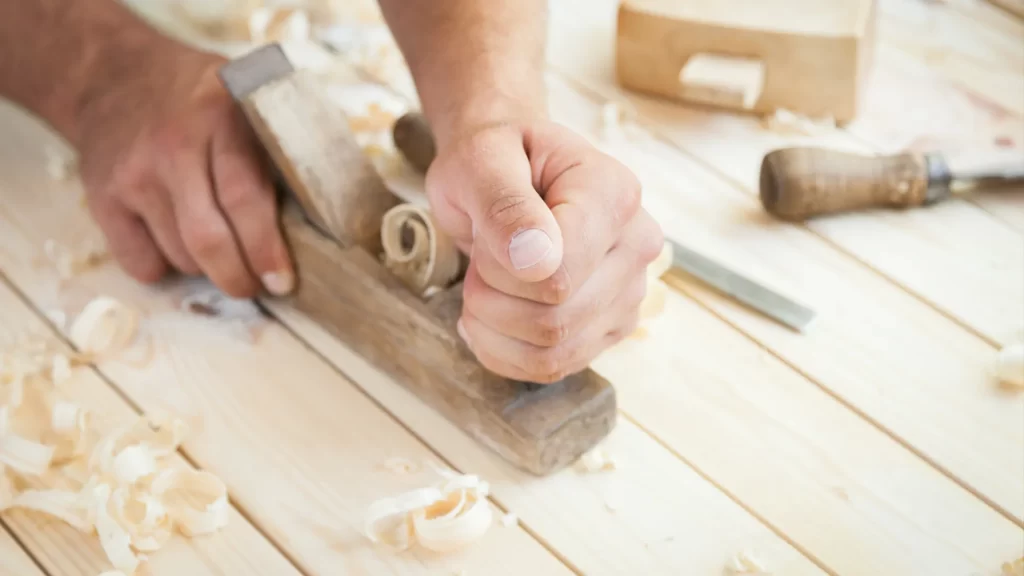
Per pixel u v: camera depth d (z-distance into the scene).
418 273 0.89
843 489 0.83
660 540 0.80
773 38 1.15
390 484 0.85
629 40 1.22
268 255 0.96
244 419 0.91
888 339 0.95
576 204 0.74
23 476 0.87
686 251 1.03
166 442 0.89
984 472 0.83
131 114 1.02
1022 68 1.27
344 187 0.92
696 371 0.93
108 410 0.93
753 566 0.77
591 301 0.77
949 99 1.22
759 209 1.10
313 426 0.90
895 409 0.89
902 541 0.79
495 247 0.70
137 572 0.80
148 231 1.02
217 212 0.95
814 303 0.99
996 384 0.90
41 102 1.14
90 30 1.11
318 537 0.81
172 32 1.38
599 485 0.84
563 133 0.81
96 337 0.98
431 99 0.92
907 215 1.08
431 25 0.94
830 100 1.18
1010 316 0.96
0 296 1.05
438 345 0.85
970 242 1.04
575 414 0.83
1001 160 1.07
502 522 0.82
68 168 1.20
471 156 0.77
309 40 1.38
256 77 0.91
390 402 0.92
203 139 0.96
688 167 1.16
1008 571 0.76
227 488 0.85
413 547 0.81
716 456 0.86
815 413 0.89
